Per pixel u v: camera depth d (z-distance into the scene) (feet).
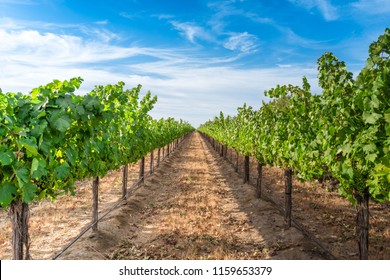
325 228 30.37
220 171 69.82
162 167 72.43
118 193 45.24
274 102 35.35
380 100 15.44
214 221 33.35
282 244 26.71
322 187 41.55
